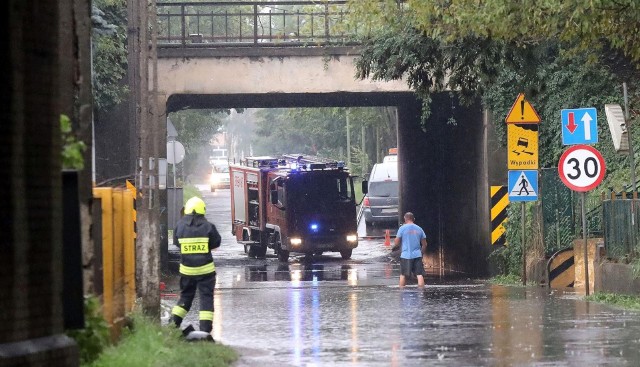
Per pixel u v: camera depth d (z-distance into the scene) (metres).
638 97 82.38
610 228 63.81
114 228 36.75
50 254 24.84
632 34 64.00
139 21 48.03
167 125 100.62
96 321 31.31
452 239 108.31
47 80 24.84
